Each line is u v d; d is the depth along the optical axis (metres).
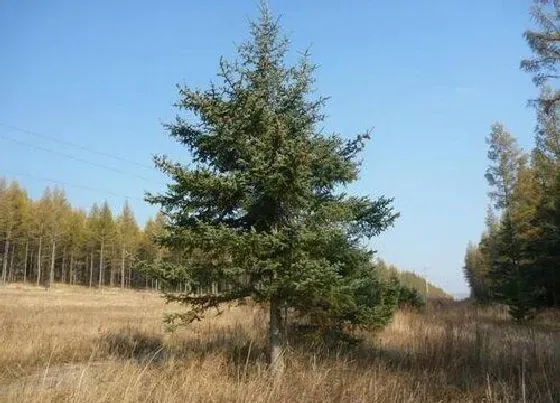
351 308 10.48
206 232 8.15
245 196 8.83
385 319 11.62
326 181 9.05
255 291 8.70
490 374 8.97
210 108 8.83
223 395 7.06
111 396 6.69
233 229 8.48
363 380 7.84
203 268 8.88
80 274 102.62
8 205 78.00
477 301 48.72
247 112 8.77
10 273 84.38
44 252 89.62
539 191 39.84
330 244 9.07
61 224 85.12
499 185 42.22
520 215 39.00
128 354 11.75
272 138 8.48
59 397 6.64
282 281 8.19
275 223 8.98
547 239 31.67
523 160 41.88
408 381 8.30
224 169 9.35
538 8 21.11
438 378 8.78
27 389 6.75
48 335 13.30
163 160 8.80
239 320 16.06
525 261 37.50
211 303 9.15
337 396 7.24
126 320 19.66
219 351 10.27
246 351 10.38
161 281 8.93
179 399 6.75
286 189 8.40
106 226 87.00
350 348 11.20
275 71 9.25
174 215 8.93
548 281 32.25
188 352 10.53
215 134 8.81
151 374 8.09
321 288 8.26
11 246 88.94
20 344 11.56
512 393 7.89
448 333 11.00
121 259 88.00
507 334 13.42
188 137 9.39
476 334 11.03
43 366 10.11
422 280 109.19
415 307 27.09
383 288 12.00
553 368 8.94
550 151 33.62
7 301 33.91
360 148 9.28
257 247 8.20
